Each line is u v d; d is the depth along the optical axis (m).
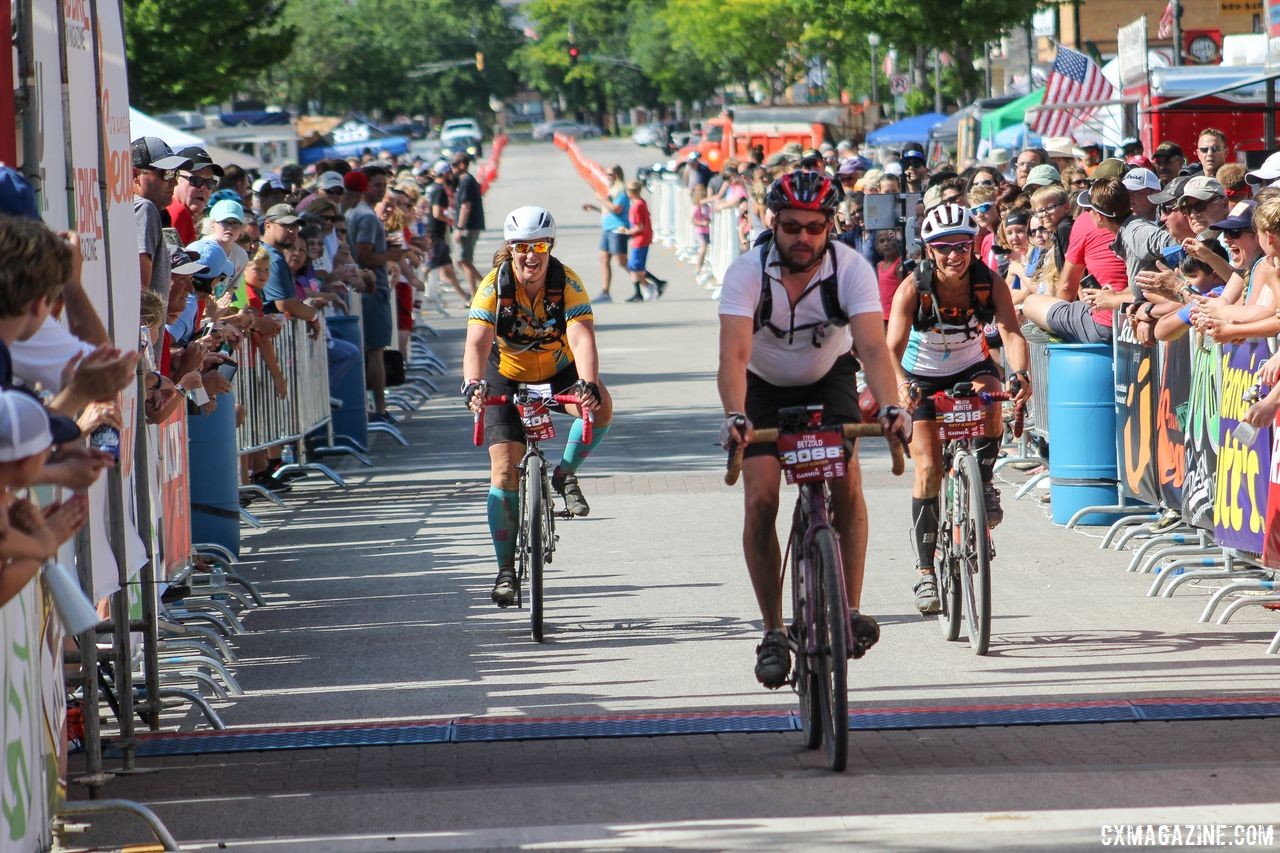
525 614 16.73
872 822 9.48
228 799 10.48
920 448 15.20
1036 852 8.88
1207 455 16.80
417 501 23.92
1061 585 17.53
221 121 75.62
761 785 10.41
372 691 13.88
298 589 18.31
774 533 11.60
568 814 9.91
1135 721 12.03
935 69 83.69
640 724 12.31
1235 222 16.16
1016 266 25.77
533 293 15.73
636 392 35.06
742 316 11.64
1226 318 14.91
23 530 7.32
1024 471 25.27
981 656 14.47
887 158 52.81
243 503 24.20
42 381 8.12
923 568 15.33
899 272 30.55
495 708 13.15
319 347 26.55
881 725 12.14
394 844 9.32
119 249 11.31
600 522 21.78
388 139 108.50
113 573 10.77
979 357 15.37
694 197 65.38
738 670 14.16
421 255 45.47
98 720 10.76
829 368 12.20
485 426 16.23
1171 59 62.84
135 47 67.81
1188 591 17.05
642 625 16.08
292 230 24.73
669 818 9.75
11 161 9.21
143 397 11.82
